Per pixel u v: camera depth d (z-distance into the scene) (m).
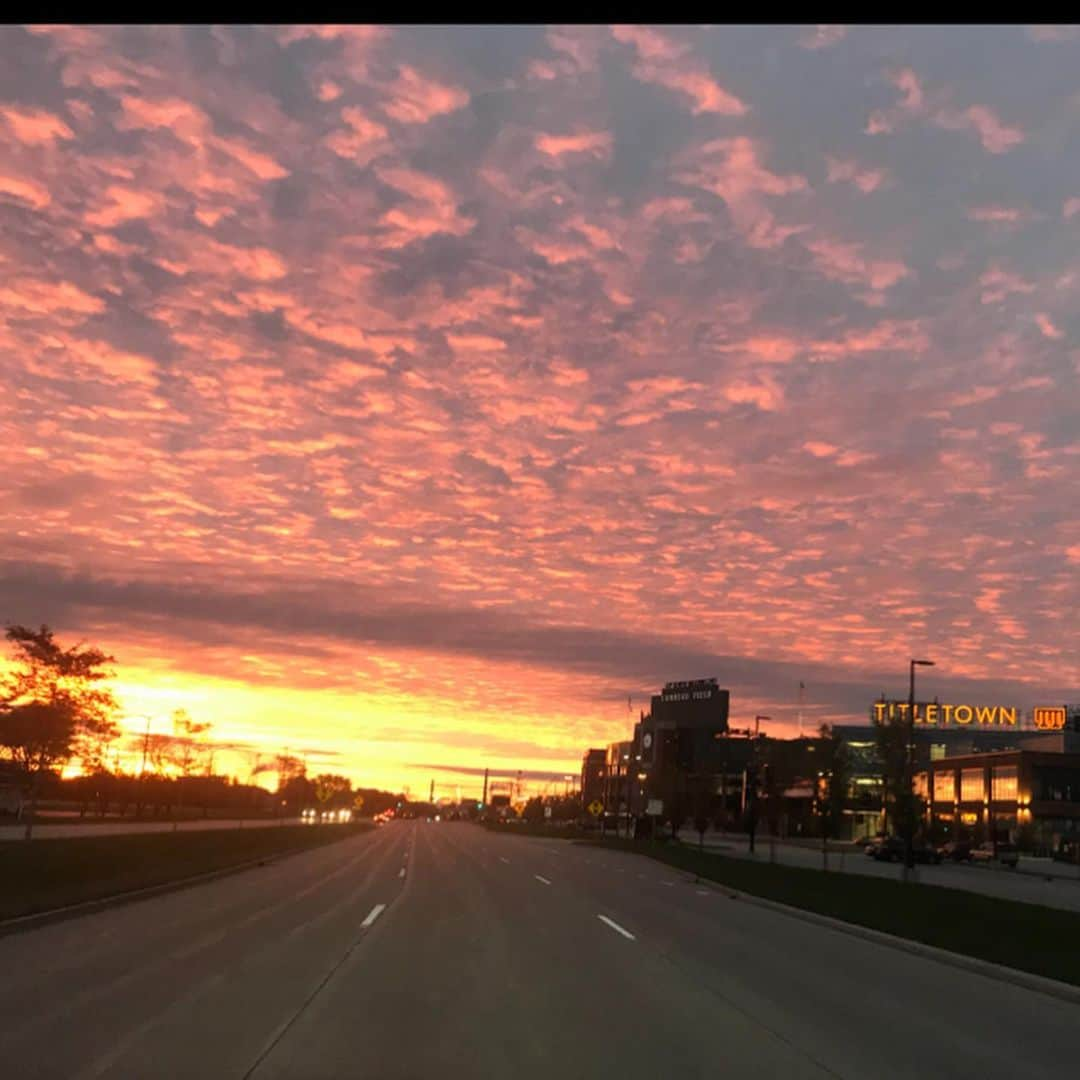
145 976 12.03
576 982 12.56
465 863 40.94
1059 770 102.50
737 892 29.97
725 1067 8.53
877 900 24.17
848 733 126.56
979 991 13.20
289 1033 9.24
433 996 11.29
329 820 128.50
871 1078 8.35
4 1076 7.64
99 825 57.16
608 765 151.50
